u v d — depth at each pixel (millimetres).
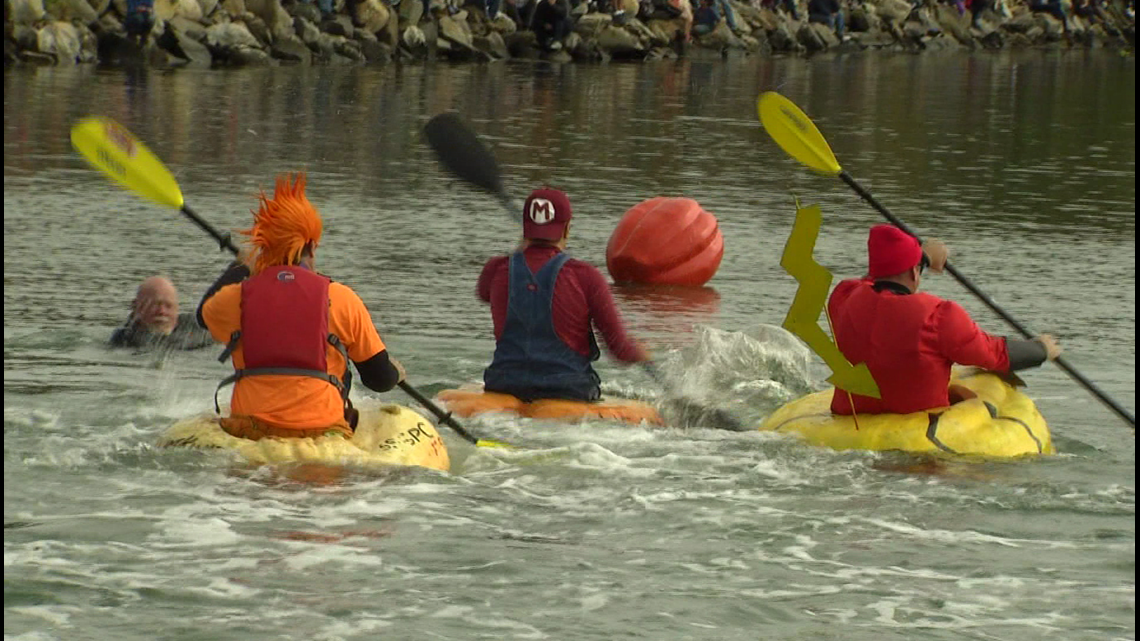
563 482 21266
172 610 15852
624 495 20641
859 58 141000
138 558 17375
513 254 26484
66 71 85625
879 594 16906
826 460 22906
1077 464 22984
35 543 17766
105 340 29828
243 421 21719
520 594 16625
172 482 20375
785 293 38531
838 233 47062
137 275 37000
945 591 17062
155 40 93500
